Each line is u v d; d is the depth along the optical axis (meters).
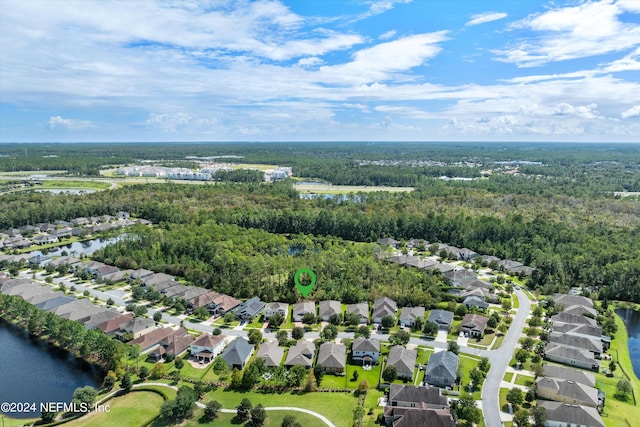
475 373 101.69
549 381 100.12
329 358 110.50
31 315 133.62
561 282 170.50
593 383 102.06
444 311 139.00
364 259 181.12
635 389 104.44
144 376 105.94
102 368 113.19
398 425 84.56
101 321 131.50
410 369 106.19
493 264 192.88
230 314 138.75
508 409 94.00
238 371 102.88
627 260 176.88
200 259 191.38
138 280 172.88
